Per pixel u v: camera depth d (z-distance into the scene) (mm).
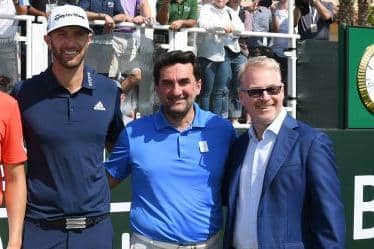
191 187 3525
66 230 3514
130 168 3707
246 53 5773
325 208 3184
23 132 3521
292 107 5945
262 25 6965
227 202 3592
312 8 7363
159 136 3576
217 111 5625
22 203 3391
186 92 3514
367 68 6277
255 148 3414
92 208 3543
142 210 3566
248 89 3340
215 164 3572
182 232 3492
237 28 5816
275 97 3334
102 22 5070
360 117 6289
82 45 3477
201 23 5641
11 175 3373
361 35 6242
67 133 3486
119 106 3713
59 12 3436
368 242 6316
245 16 6863
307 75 6074
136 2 5758
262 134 3391
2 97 3320
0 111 3291
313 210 3254
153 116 3660
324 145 3291
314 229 3252
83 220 3523
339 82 6215
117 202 5117
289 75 5977
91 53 5066
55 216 3494
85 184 3512
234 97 5723
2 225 4668
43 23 5004
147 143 3570
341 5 12750
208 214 3551
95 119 3549
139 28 5246
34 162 3506
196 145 3568
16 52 4910
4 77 4867
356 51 6227
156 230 3500
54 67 3518
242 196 3402
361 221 6258
